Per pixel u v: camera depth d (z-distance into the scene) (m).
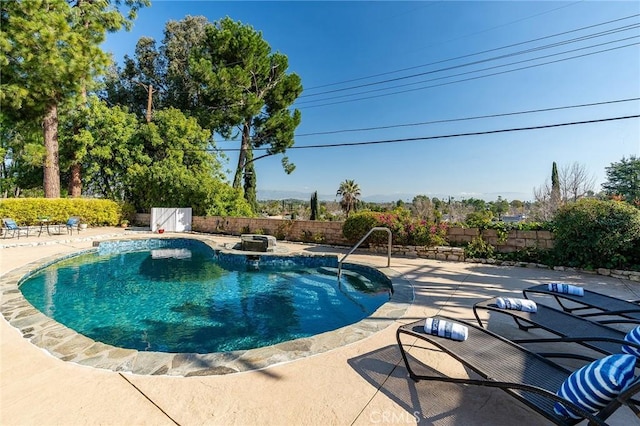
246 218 13.89
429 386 2.55
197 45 21.97
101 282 7.14
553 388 2.02
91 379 2.58
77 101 13.77
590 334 2.94
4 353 3.01
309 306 5.77
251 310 5.54
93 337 4.39
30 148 13.73
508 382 2.05
